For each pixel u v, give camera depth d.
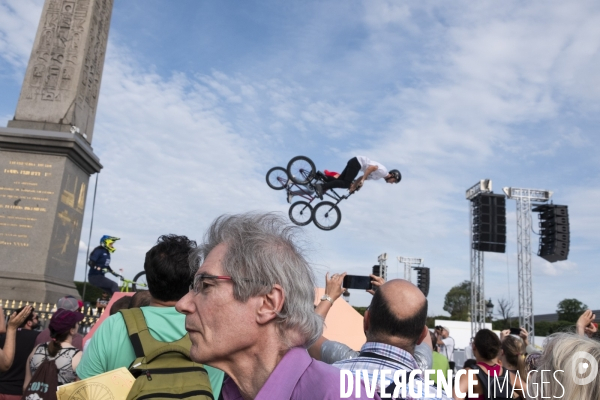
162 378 1.90
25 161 10.92
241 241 1.41
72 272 11.54
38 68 11.80
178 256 2.31
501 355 4.13
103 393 1.88
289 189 10.23
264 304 1.37
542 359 1.83
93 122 12.65
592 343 1.75
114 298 5.06
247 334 1.35
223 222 1.54
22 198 10.73
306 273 1.44
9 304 9.78
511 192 20.38
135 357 2.11
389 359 1.90
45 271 10.38
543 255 19.62
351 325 4.35
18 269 10.34
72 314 3.48
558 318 53.53
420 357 2.71
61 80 11.76
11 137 10.88
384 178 10.19
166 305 2.32
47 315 9.74
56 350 3.43
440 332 11.48
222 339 1.36
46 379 3.33
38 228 10.59
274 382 1.27
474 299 21.47
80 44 12.07
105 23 13.23
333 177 10.02
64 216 11.10
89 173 12.27
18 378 4.43
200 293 1.42
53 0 12.31
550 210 19.39
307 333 1.39
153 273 2.30
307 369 1.31
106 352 2.14
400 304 1.94
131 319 2.17
